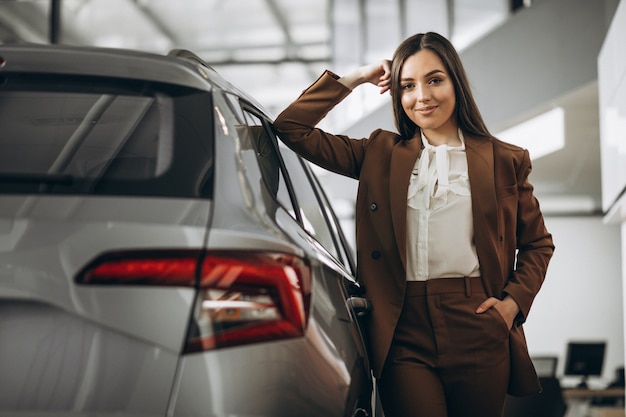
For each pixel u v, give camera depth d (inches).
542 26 295.7
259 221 52.4
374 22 504.4
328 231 93.5
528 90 303.9
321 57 771.4
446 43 83.5
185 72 61.1
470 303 77.6
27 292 45.9
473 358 77.0
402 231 78.1
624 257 231.6
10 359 45.5
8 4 672.4
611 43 220.2
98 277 46.4
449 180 79.7
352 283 73.2
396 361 77.9
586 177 464.1
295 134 83.4
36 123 56.9
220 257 48.3
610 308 639.1
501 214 80.5
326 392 53.1
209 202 51.1
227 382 47.1
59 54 60.9
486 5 355.6
